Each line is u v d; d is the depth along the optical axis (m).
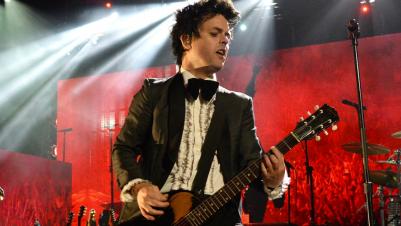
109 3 8.35
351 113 7.51
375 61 7.55
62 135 9.13
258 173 1.78
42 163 7.99
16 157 7.48
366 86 7.54
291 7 8.10
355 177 7.25
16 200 7.37
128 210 1.83
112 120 8.97
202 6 1.98
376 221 6.98
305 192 7.42
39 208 7.78
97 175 8.72
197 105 1.89
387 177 5.64
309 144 7.57
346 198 7.24
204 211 1.72
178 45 2.06
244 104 1.94
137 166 1.84
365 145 3.14
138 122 1.92
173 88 1.94
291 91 7.95
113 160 1.90
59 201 8.23
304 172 7.49
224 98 1.91
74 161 8.94
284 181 1.78
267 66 8.17
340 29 7.97
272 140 7.89
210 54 1.93
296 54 8.03
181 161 1.82
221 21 1.96
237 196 1.83
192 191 1.75
